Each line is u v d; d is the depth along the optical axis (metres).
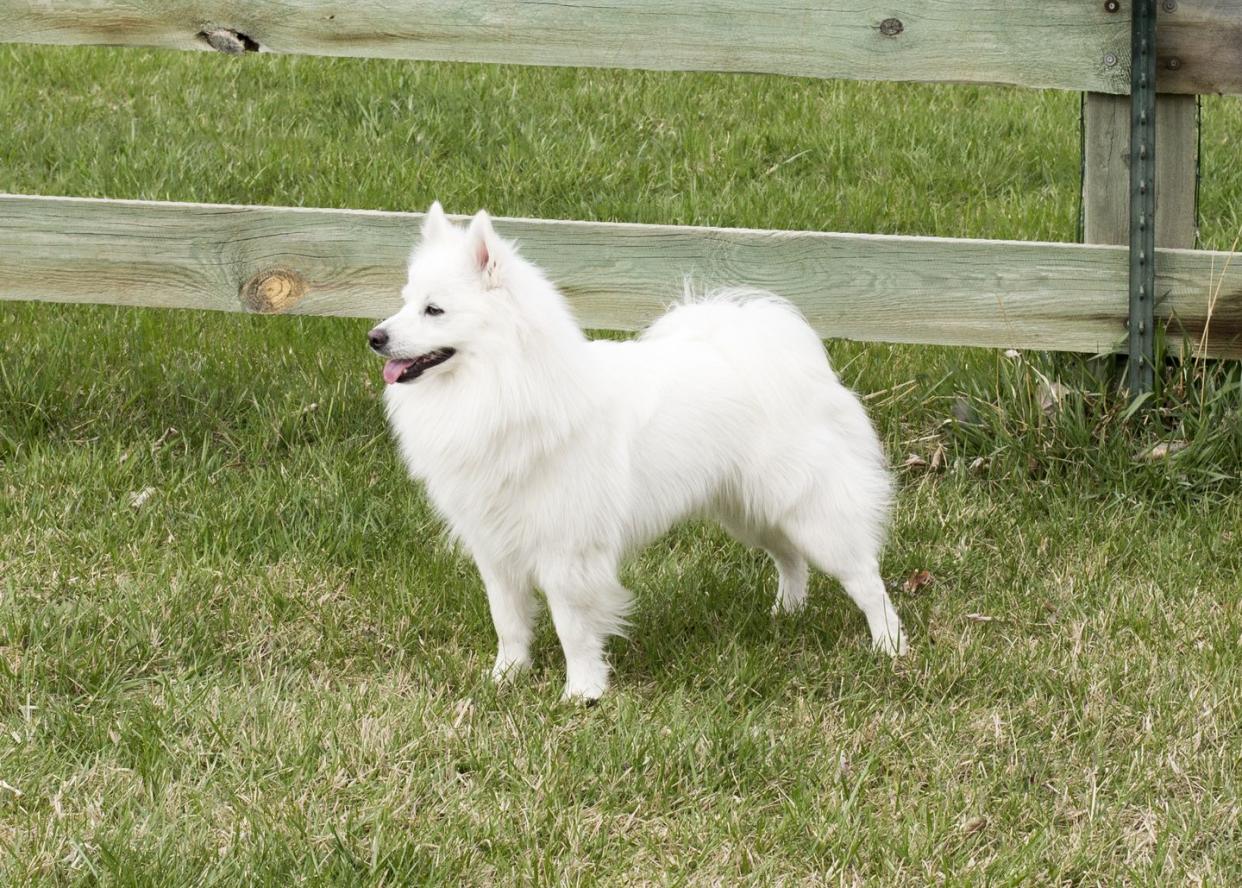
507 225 7.35
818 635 6.30
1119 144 7.12
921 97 12.63
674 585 6.68
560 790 5.07
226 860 4.62
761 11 7.05
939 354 8.41
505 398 5.25
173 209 7.46
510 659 5.95
